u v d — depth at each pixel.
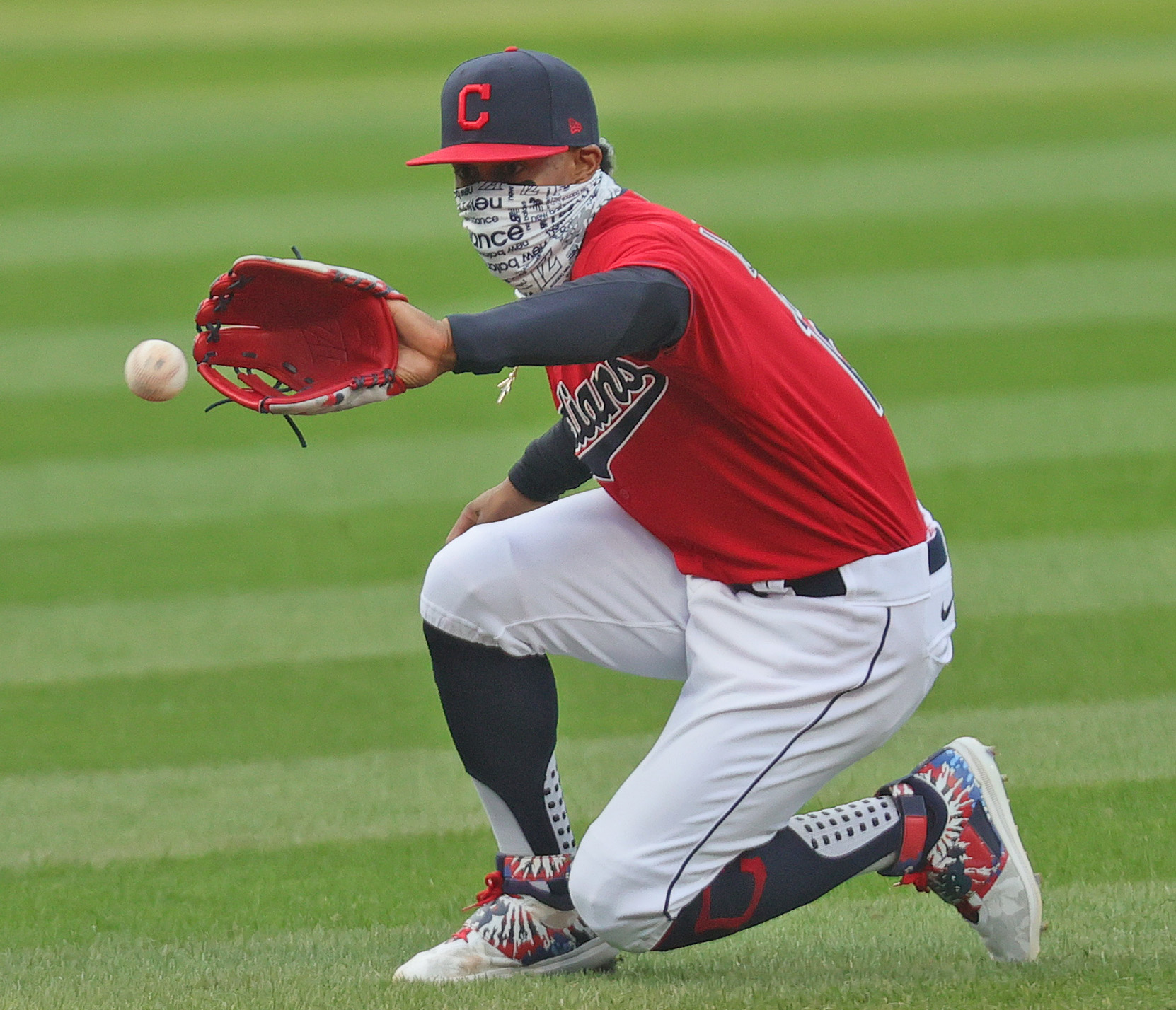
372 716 19.00
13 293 40.59
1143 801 15.49
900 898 14.16
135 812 16.45
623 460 10.88
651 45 75.69
